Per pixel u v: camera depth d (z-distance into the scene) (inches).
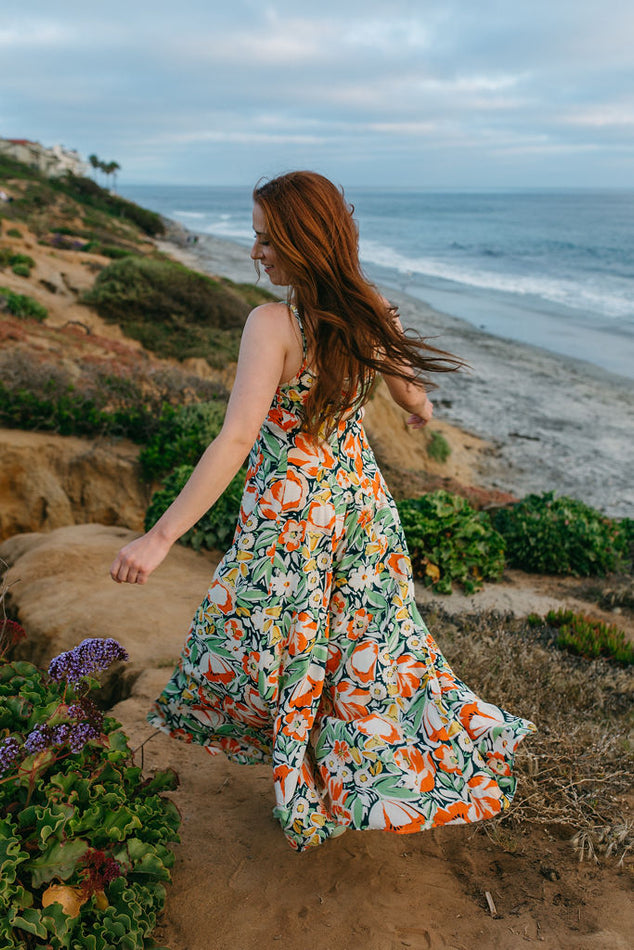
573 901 89.0
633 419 750.5
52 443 348.2
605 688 159.0
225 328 799.7
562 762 117.4
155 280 783.7
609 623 214.7
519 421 733.9
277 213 73.9
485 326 1205.7
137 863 82.3
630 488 569.0
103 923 74.8
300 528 80.8
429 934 83.7
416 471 509.7
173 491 244.4
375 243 3019.2
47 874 73.2
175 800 107.0
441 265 2220.7
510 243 3026.6
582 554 261.1
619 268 2164.1
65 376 395.5
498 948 81.6
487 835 101.6
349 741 82.1
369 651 84.7
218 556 235.1
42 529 335.6
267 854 96.3
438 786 80.0
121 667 151.5
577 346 1077.8
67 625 168.9
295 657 80.9
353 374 77.5
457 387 838.5
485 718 83.9
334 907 87.7
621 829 99.9
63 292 866.8
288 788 77.8
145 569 70.1
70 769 85.5
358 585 85.6
